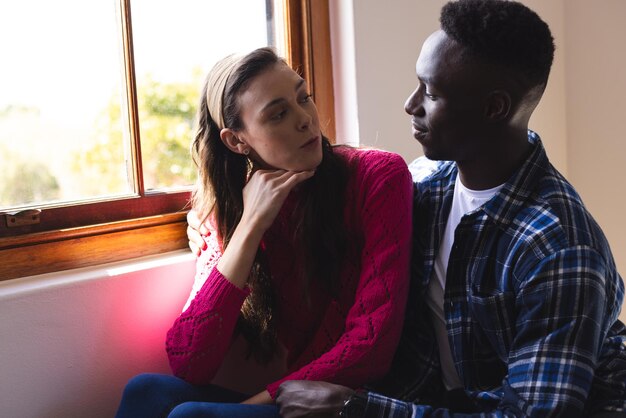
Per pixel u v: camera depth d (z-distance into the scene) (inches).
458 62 41.1
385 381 48.7
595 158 86.1
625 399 39.7
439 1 72.4
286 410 41.8
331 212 48.3
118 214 54.2
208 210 52.0
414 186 50.6
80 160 53.1
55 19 51.1
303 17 62.6
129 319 51.6
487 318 42.7
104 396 50.9
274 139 46.0
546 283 39.1
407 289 45.7
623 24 81.0
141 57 55.2
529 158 43.4
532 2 78.0
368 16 64.1
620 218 84.4
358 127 64.2
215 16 60.0
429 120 43.1
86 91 53.0
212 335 46.9
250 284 51.2
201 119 50.6
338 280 48.9
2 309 45.5
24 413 47.0
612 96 83.2
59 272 50.9
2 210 49.0
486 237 43.5
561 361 37.7
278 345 58.6
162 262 53.7
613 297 40.9
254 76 45.9
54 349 48.0
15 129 49.8
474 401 43.6
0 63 48.7
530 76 41.3
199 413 40.8
